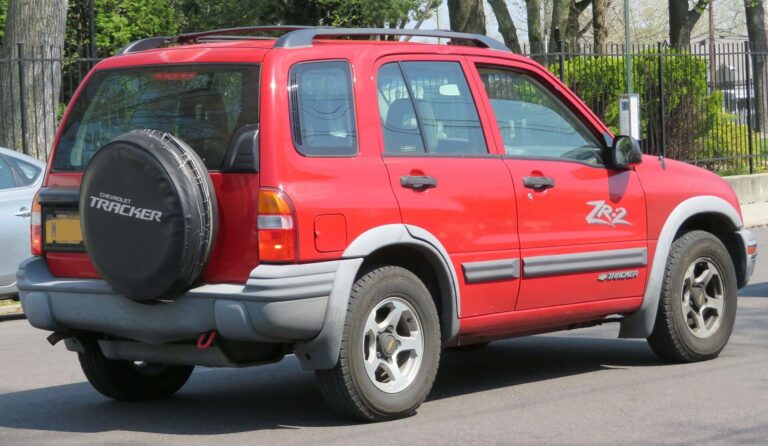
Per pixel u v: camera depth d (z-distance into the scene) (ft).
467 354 30.73
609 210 25.93
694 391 24.76
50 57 58.44
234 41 24.08
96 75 23.44
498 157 24.20
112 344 22.90
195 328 21.04
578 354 30.17
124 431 22.36
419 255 23.09
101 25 85.66
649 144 78.95
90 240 21.62
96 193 21.47
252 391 26.30
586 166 25.79
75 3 86.17
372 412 21.94
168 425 22.80
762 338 31.35
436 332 22.82
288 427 22.22
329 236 21.04
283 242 20.56
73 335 23.27
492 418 22.59
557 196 24.91
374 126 22.29
